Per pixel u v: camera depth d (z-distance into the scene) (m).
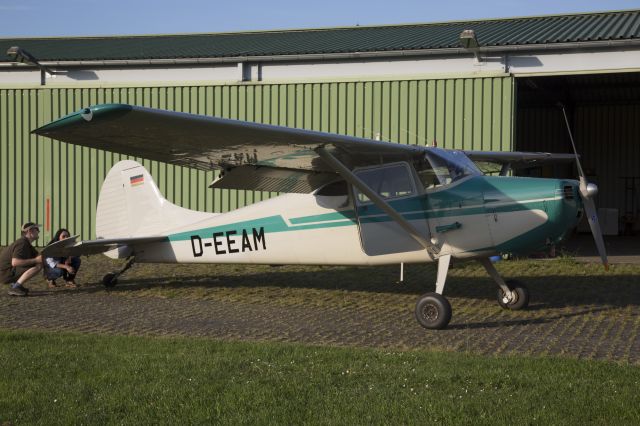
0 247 17.38
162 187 16.81
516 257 14.47
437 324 7.90
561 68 14.31
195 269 12.88
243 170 8.97
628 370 5.66
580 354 6.62
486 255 8.49
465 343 7.18
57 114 17.17
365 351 6.43
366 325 8.16
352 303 9.63
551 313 8.80
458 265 13.36
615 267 13.30
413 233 8.47
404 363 5.91
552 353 6.67
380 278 11.91
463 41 14.10
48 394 5.04
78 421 4.52
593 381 5.30
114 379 5.40
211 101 16.45
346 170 8.16
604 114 24.23
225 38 20.39
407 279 11.82
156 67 16.72
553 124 24.69
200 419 4.55
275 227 9.84
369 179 8.93
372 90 15.52
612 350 6.77
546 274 12.36
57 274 10.96
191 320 8.39
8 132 17.39
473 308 9.23
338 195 9.31
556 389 5.10
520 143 25.22
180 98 16.64
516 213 8.24
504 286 9.08
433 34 17.77
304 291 10.60
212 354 6.27
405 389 5.13
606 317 8.52
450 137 15.01
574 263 13.77
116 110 6.08
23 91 17.31
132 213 11.09
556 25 17.33
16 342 6.71
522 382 5.27
